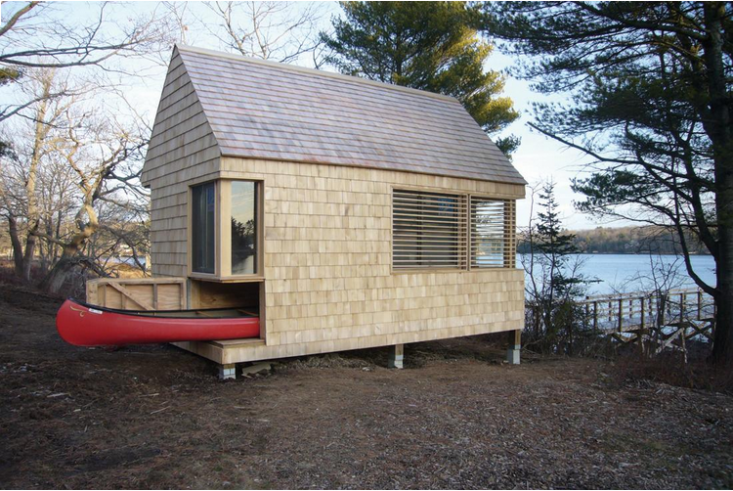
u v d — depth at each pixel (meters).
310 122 8.00
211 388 6.72
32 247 21.33
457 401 6.64
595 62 11.94
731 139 10.38
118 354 7.98
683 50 11.54
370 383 7.39
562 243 14.99
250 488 4.04
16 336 9.25
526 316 13.62
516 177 9.95
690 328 17.62
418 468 4.54
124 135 18.81
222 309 8.23
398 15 17.98
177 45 7.92
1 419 5.20
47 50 12.93
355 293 7.86
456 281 9.07
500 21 11.85
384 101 9.67
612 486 4.41
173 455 4.57
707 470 4.82
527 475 4.53
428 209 8.88
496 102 18.89
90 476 4.13
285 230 7.18
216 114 7.11
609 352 13.26
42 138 18.47
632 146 11.45
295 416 5.73
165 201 8.50
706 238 12.27
